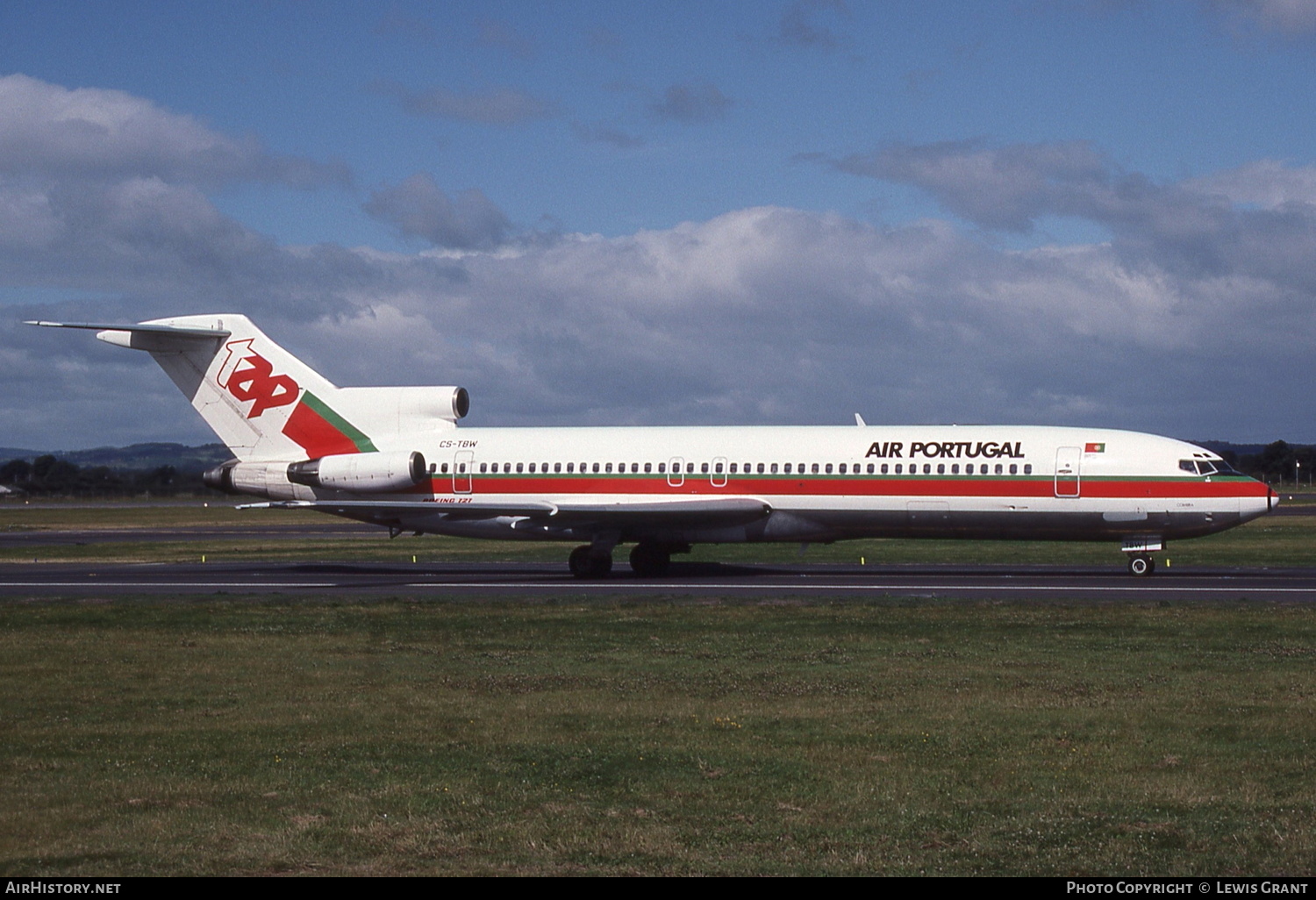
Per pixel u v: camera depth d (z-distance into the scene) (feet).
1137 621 88.38
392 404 149.59
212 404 153.17
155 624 92.73
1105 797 43.37
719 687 63.93
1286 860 36.83
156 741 52.70
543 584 127.24
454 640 82.07
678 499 137.59
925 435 132.46
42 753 50.67
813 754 49.65
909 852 37.70
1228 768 47.24
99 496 539.29
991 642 78.84
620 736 53.01
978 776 46.14
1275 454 640.17
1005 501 127.95
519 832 39.73
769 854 37.50
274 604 105.19
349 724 55.98
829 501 133.18
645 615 94.73
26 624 93.40
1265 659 71.61
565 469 142.51
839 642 79.41
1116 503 125.08
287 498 149.69
